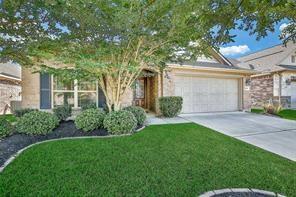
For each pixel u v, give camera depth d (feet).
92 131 25.58
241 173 14.43
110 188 12.10
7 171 14.08
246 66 76.33
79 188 12.04
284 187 12.53
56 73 26.09
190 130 28.25
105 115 26.68
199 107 47.11
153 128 29.12
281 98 65.77
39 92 39.09
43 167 14.87
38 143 21.02
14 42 21.26
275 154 19.04
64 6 19.45
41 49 22.89
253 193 11.66
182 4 18.08
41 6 19.24
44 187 12.08
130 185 12.50
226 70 46.60
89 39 23.95
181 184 12.68
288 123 35.04
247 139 24.57
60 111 32.55
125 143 21.18
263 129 30.27
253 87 73.82
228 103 50.19
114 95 28.35
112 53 25.23
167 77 40.29
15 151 18.47
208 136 25.14
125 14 19.80
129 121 25.34
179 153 18.43
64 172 14.12
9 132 22.50
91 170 14.53
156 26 21.75
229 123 34.60
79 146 19.90
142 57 26.43
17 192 11.49
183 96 45.57
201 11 11.38
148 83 49.62
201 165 15.78
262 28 10.07
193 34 12.44
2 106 52.80
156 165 15.62
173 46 24.90
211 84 48.29
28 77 38.73
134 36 22.84
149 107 49.24
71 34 23.13
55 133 24.59
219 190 11.92
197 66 43.62
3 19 19.69
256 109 60.64
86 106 38.01
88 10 20.49
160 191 11.84
